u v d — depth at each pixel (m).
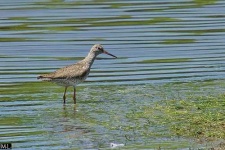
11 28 24.45
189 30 23.97
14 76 19.58
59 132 15.14
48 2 28.03
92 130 15.20
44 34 23.75
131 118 15.87
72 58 21.30
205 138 14.29
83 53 21.80
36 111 16.67
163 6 27.25
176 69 20.00
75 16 25.94
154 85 18.59
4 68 20.31
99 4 27.62
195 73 19.55
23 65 20.59
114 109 16.64
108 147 14.06
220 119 15.23
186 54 21.45
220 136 14.31
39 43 22.75
